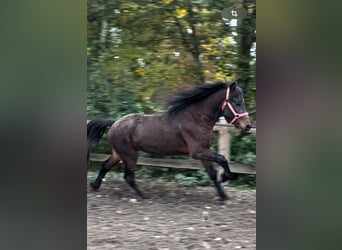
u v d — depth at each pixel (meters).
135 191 4.37
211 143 4.24
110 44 4.69
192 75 4.73
